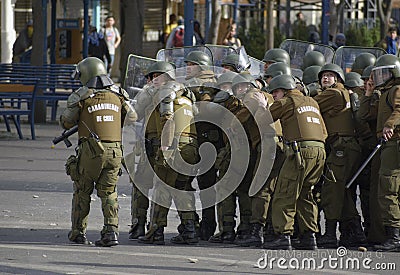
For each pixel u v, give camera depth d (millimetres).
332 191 22812
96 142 21516
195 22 54969
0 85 40312
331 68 23453
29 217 25453
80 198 22297
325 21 45688
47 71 45156
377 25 67750
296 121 21891
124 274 19359
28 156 36156
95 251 21641
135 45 43969
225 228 23047
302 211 22406
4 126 45531
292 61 30703
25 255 21000
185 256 21375
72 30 57031
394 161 22109
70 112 21859
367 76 24000
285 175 22000
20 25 73750
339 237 24000
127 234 23953
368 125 23219
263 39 61188
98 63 22172
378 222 23047
